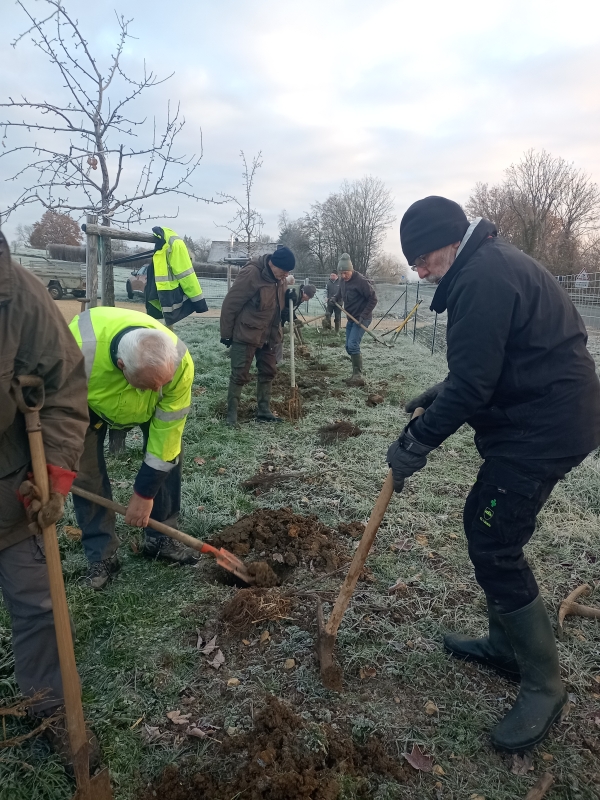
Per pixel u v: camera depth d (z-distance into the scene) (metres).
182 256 5.79
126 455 5.16
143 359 2.46
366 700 2.54
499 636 2.65
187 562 3.57
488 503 2.23
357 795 2.13
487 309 2.04
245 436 6.11
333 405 7.67
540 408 2.12
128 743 2.29
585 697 2.59
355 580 2.55
